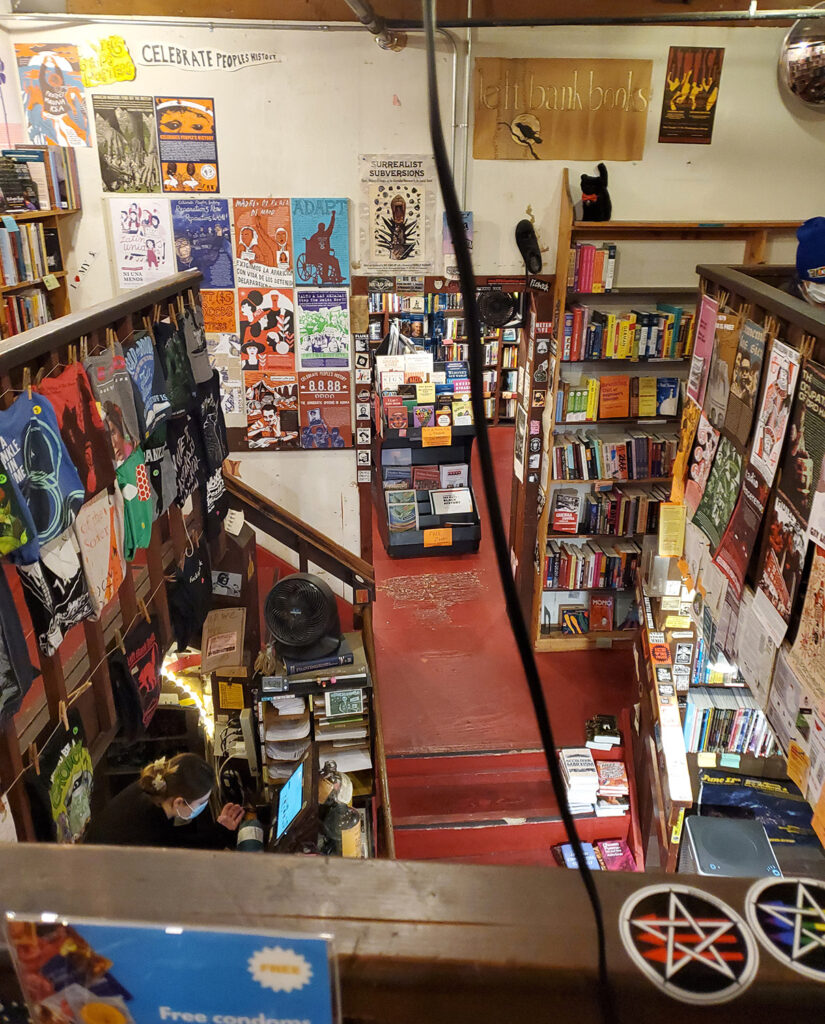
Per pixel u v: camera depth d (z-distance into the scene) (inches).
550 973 22.3
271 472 239.0
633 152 215.2
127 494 115.3
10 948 21.0
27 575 86.8
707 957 22.4
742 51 207.2
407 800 204.1
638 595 200.4
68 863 25.1
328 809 150.1
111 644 120.3
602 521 245.6
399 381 279.4
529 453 242.7
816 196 223.1
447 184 13.7
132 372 118.3
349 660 179.5
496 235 221.3
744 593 121.8
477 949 22.8
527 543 251.8
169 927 20.4
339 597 253.9
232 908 23.6
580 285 223.6
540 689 17.0
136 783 134.8
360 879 24.3
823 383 96.9
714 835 172.6
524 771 208.7
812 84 197.3
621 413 237.5
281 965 20.5
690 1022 22.3
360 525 246.7
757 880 24.2
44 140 203.9
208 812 145.6
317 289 220.8
